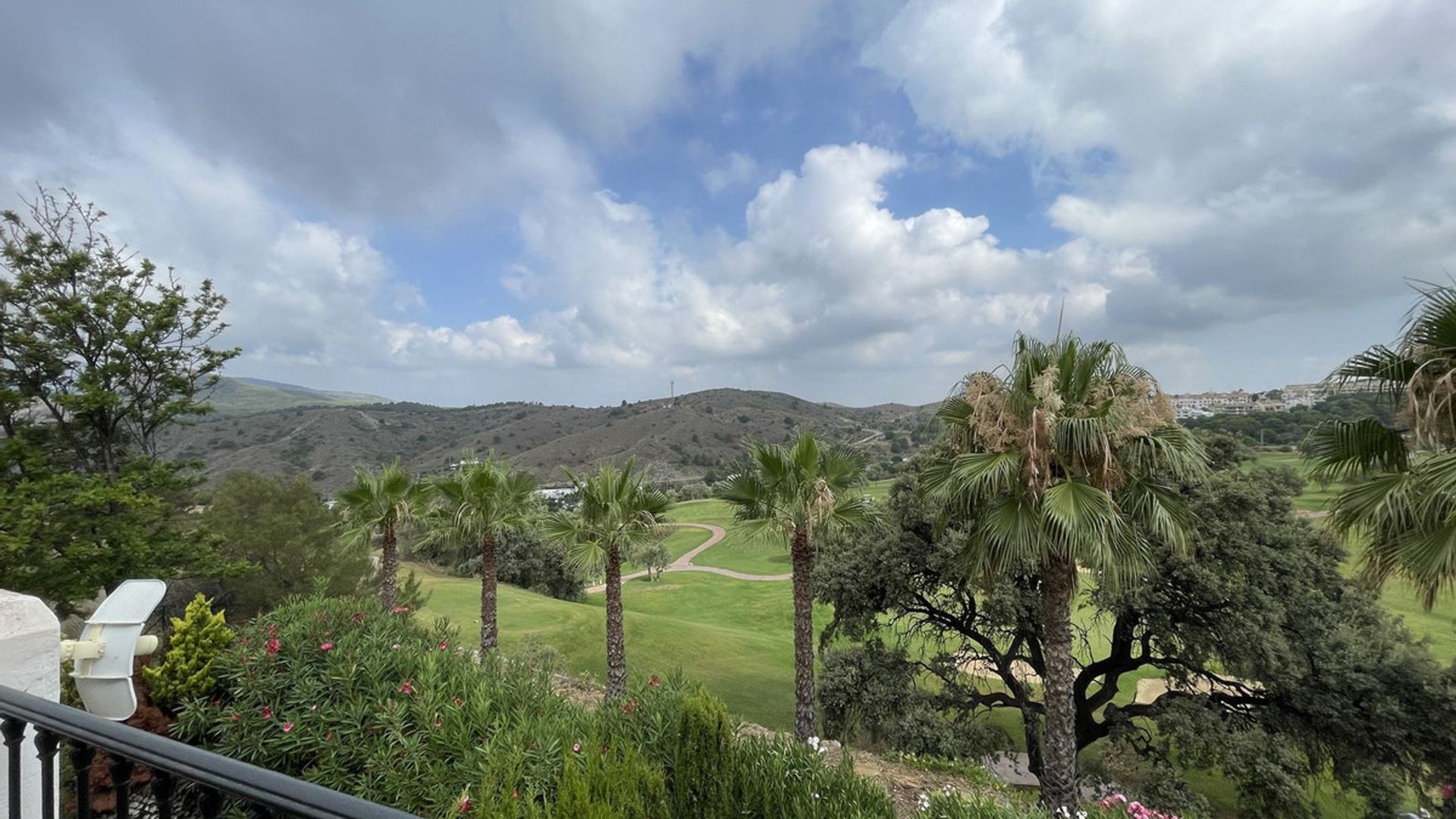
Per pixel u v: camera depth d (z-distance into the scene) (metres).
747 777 4.18
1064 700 7.69
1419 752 10.10
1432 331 5.25
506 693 5.16
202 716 5.09
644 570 57.56
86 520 14.62
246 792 1.41
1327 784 13.51
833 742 9.82
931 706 13.80
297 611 6.62
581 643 23.11
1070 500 6.91
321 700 5.12
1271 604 10.71
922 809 5.56
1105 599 11.69
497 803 3.31
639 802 3.39
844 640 25.16
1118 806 6.52
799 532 10.00
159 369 17.08
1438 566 5.25
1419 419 5.18
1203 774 14.55
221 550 17.97
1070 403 7.30
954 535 12.71
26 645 2.64
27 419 15.69
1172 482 11.22
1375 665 10.49
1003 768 14.95
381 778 4.31
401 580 22.52
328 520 20.25
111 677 3.23
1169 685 13.52
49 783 1.90
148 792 4.55
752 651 25.42
